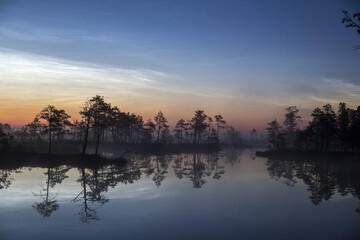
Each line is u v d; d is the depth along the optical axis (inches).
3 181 938.1
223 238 411.8
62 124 1884.8
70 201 653.9
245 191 808.9
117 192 773.9
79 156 1658.5
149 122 3540.8
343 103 2704.2
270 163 1866.4
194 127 4067.4
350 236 425.4
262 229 456.8
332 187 889.5
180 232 436.1
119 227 459.8
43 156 1632.6
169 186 887.1
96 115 1815.9
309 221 504.4
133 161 1862.7
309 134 2635.3
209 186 895.7
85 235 418.0
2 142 1729.8
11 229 444.8
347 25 455.5
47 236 413.7
